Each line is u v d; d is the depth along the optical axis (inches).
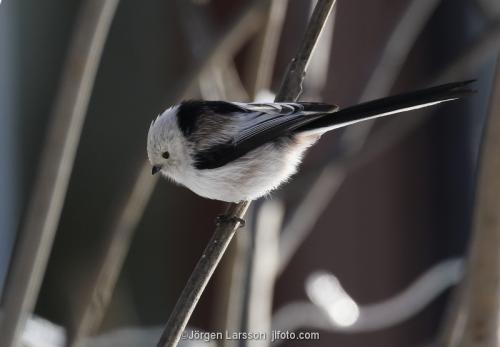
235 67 457.4
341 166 373.1
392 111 305.4
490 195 259.9
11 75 568.4
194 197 568.1
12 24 575.8
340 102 534.6
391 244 572.4
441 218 580.1
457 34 563.5
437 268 413.7
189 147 327.6
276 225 346.9
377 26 535.8
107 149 581.3
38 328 362.6
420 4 398.0
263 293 340.5
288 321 398.0
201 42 371.6
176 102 357.7
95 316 331.9
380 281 570.6
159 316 556.1
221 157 326.6
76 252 566.9
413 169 580.1
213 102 335.9
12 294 295.3
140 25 581.3
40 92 571.8
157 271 562.9
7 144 553.9
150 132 333.1
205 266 280.7
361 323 400.5
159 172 339.6
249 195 334.3
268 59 354.6
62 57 581.3
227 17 502.3
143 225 565.9
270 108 312.0
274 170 333.4
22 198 548.1
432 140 580.1
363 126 379.2
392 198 578.6
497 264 261.0
